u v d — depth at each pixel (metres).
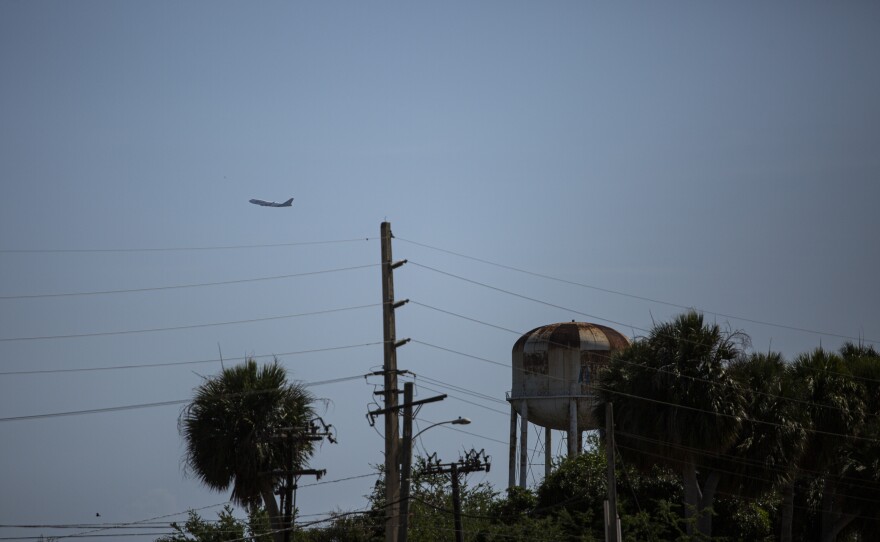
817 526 53.12
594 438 58.00
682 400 45.06
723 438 44.66
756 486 46.50
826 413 49.19
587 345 57.50
